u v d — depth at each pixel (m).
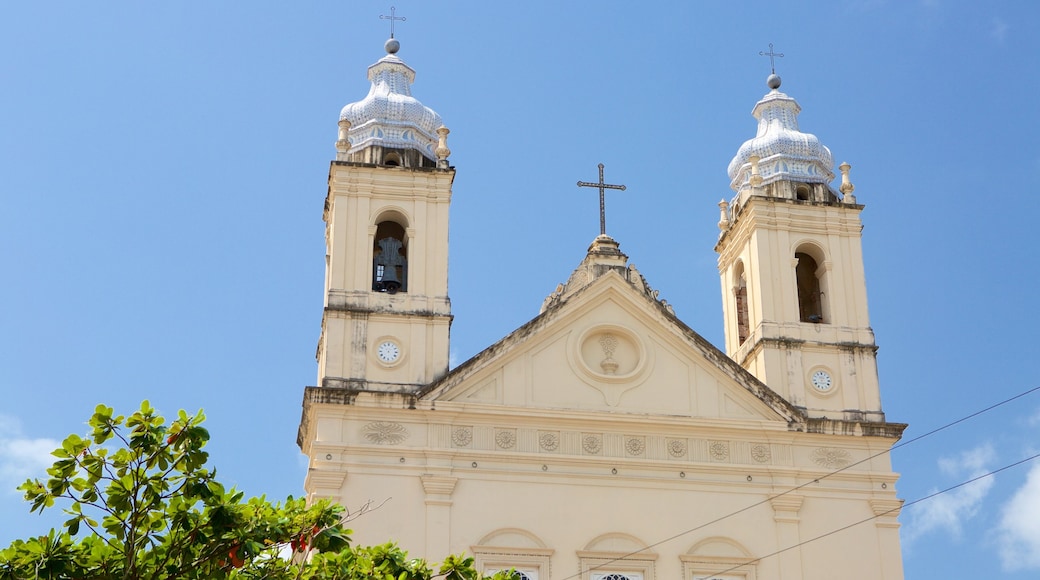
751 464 38.59
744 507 38.09
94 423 22.30
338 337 38.69
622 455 38.12
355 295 39.31
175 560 22.78
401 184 41.03
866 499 38.81
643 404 38.84
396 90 44.28
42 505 22.12
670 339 39.69
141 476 22.27
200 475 22.67
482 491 37.06
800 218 42.91
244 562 22.86
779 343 40.94
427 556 36.03
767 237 42.41
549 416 38.06
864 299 42.06
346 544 23.78
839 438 39.38
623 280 40.06
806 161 44.72
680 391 39.22
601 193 41.81
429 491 36.72
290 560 23.92
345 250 39.91
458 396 38.06
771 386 40.41
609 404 38.69
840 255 42.59
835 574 37.78
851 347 41.19
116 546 22.42
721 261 45.84
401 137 42.50
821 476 38.78
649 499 37.72
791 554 37.75
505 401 38.22
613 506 37.47
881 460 39.34
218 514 22.41
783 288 41.88
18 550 21.72
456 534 36.44
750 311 42.44
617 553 36.91
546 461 37.59
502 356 38.66
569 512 37.19
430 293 39.75
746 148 45.69
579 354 39.06
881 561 38.12
